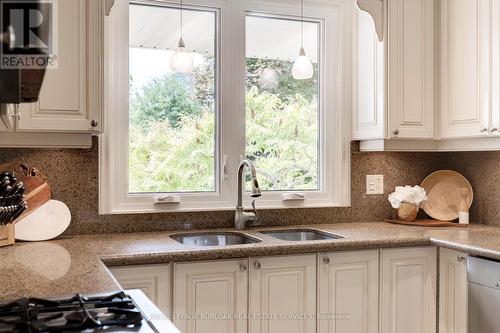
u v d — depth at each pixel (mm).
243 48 2861
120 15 2600
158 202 2650
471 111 2631
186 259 2064
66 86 2139
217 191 2812
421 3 2828
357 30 2967
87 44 2172
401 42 2777
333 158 3031
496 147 2553
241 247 2154
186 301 2086
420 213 3158
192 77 2775
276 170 2943
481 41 2566
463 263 2326
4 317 1143
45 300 1234
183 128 2756
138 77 2658
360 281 2379
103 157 2525
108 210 2543
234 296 2160
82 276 1596
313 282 2287
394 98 2756
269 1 2885
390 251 2432
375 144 2867
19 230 2268
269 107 2936
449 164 3201
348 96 3025
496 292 2076
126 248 2117
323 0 2986
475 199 3018
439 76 2846
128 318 1156
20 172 2336
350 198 3020
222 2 2809
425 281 2498
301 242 2283
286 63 2979
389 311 2428
